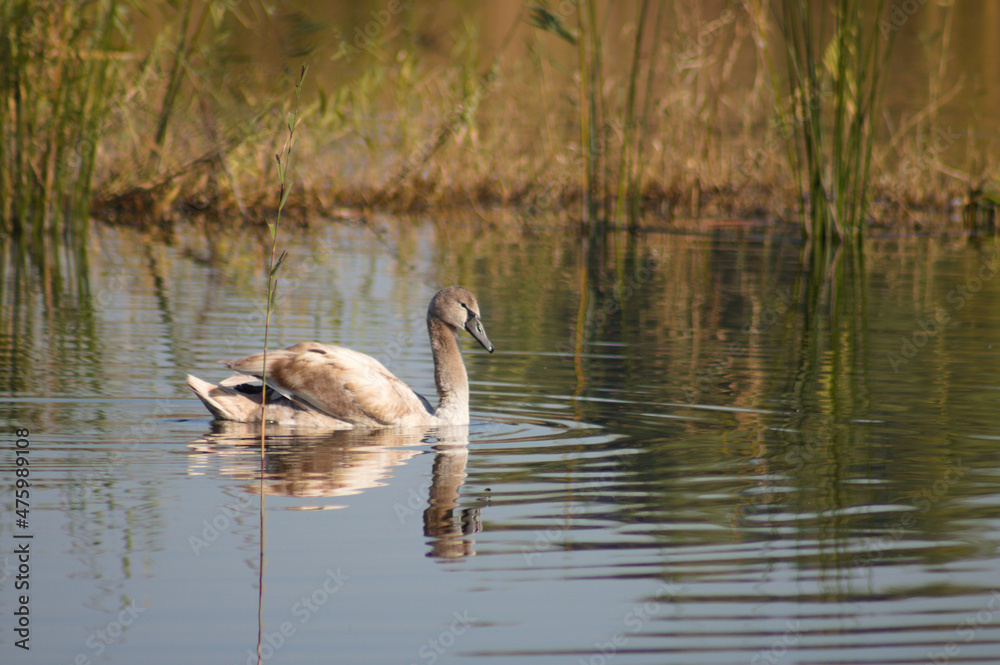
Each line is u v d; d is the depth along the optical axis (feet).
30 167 76.59
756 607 22.97
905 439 35.22
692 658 20.76
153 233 83.41
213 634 21.47
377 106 103.19
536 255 76.79
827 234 82.69
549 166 96.68
